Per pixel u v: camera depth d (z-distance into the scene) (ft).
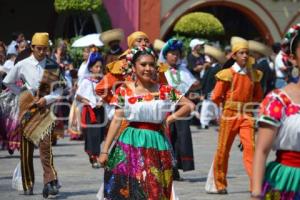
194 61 79.87
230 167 51.67
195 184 44.27
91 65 51.06
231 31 104.47
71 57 84.28
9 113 52.54
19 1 109.60
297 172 20.71
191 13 96.22
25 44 65.57
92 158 50.31
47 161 38.29
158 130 29.53
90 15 91.56
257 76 40.73
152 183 28.63
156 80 29.84
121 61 36.52
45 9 107.45
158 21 97.91
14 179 40.06
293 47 21.01
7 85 39.06
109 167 29.22
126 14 96.94
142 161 28.78
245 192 41.55
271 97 20.66
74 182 44.09
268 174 20.93
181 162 45.03
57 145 64.34
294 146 20.71
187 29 94.17
